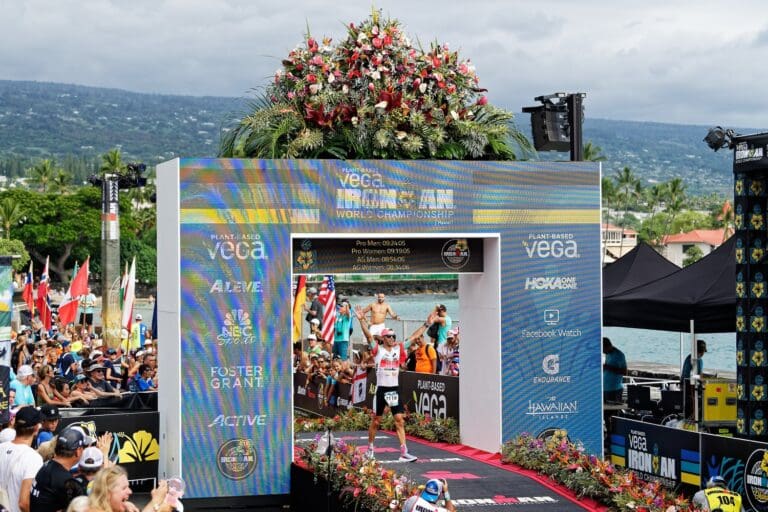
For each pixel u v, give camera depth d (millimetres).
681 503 11055
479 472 14016
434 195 14602
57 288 134500
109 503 6816
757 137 13836
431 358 20453
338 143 15188
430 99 15312
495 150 15844
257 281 13750
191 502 13445
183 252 13516
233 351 13641
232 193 13695
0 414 13344
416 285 128625
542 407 15086
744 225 14289
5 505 8195
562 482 13180
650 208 175000
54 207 133500
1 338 13383
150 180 155875
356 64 15219
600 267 15250
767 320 14320
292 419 13820
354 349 28953
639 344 59312
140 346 28953
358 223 14273
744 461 11289
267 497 13734
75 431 7930
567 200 15141
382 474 12016
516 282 15016
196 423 13484
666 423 17156
